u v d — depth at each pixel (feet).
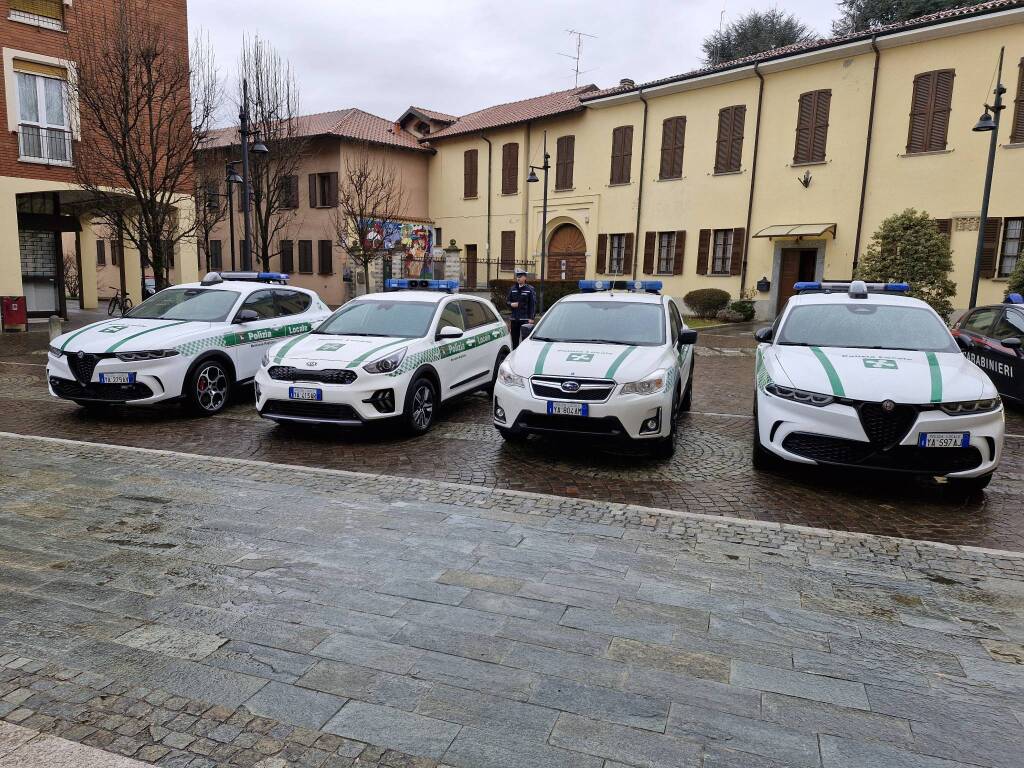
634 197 84.23
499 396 22.27
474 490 18.38
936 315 22.47
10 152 55.16
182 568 13.20
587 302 26.30
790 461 19.83
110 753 8.10
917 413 17.60
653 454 22.33
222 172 74.54
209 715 8.86
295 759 8.09
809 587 13.07
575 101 91.15
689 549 14.74
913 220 56.03
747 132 73.61
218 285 31.73
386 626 11.18
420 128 108.99
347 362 23.48
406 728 8.69
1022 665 10.59
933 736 8.84
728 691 9.68
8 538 14.55
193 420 27.37
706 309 75.46
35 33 55.01
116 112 40.98
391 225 97.19
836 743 8.64
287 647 10.50
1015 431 27.91
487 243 100.89
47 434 24.77
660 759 8.25
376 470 20.86
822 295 24.50
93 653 10.22
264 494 17.72
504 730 8.70
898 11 98.84
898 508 18.19
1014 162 57.21
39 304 65.41
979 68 58.49
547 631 11.16
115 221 48.14
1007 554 14.78
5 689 9.31
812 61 67.77
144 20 46.14
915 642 11.18
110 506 16.63
